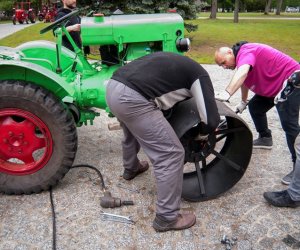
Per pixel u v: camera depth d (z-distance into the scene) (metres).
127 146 3.23
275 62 3.23
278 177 3.46
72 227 2.75
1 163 3.12
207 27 17.92
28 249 2.52
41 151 3.90
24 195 3.16
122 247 2.54
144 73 2.41
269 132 4.00
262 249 2.53
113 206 2.96
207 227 2.75
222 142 4.20
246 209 2.97
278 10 37.19
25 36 13.98
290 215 2.89
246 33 15.09
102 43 3.53
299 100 3.04
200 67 2.48
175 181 2.57
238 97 5.86
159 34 3.52
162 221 2.66
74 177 3.45
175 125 2.69
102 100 3.62
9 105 2.99
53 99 3.01
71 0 4.84
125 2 9.71
